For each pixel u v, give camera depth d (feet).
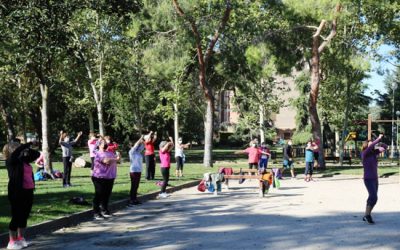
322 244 31.01
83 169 101.60
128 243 31.94
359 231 35.55
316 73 108.37
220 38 110.22
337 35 114.93
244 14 106.42
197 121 229.66
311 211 46.29
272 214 44.42
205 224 39.14
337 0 94.84
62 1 46.98
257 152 82.89
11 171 30.37
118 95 167.53
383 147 40.19
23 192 30.37
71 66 123.54
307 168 85.66
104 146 43.37
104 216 43.21
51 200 47.70
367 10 112.06
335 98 153.58
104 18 117.39
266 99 170.19
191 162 147.74
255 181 86.07
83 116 185.37
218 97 195.31
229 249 29.58
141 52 126.52
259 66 100.01
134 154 51.96
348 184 78.23
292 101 206.08
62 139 62.85
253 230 36.09
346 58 109.60
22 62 58.13
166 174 59.82
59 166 107.55
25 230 34.04
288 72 106.73
